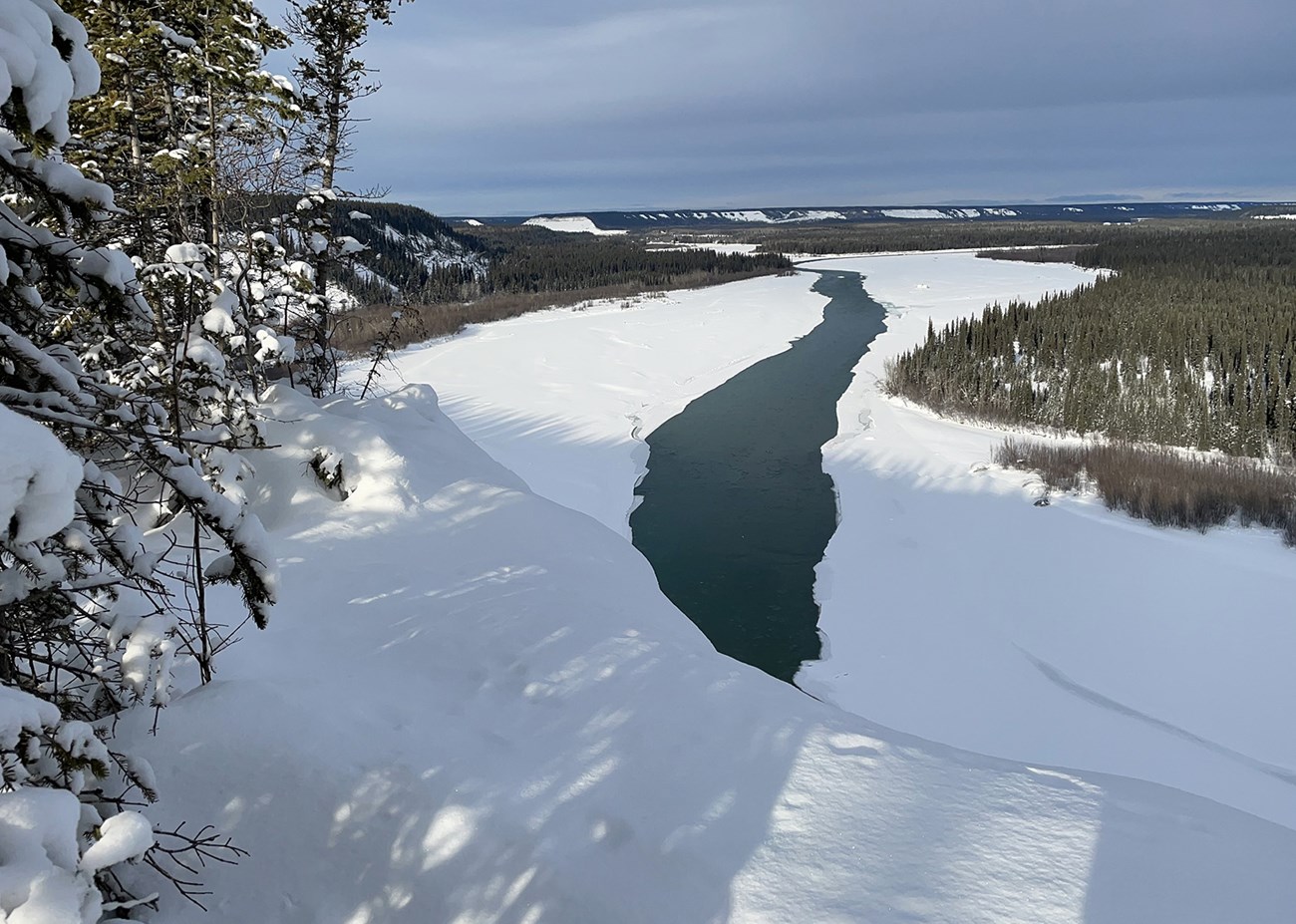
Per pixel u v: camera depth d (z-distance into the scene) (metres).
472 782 6.30
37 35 4.05
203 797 6.00
